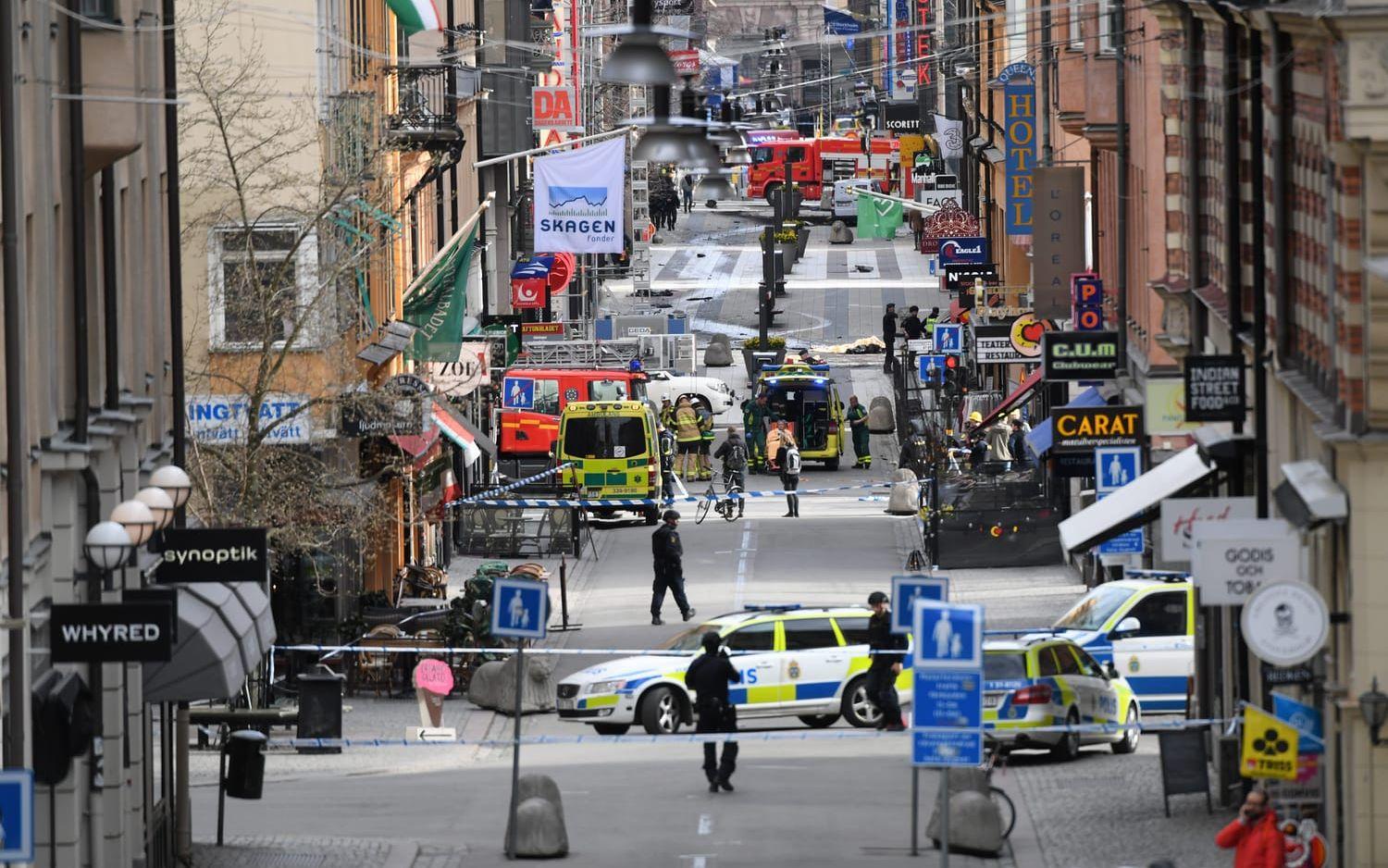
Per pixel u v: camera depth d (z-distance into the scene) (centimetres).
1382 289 6844
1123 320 12900
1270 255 8481
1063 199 15850
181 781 8606
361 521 11925
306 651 12731
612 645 13938
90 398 7631
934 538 16438
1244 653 8912
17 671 6222
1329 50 7094
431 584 14812
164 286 9062
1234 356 8575
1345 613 7088
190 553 7781
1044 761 10431
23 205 6525
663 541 14675
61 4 7094
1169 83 10975
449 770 10794
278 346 12038
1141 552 12388
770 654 11425
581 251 17725
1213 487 9544
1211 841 8281
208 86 11338
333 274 11494
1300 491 7088
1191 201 10512
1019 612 14425
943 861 6919
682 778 10238
